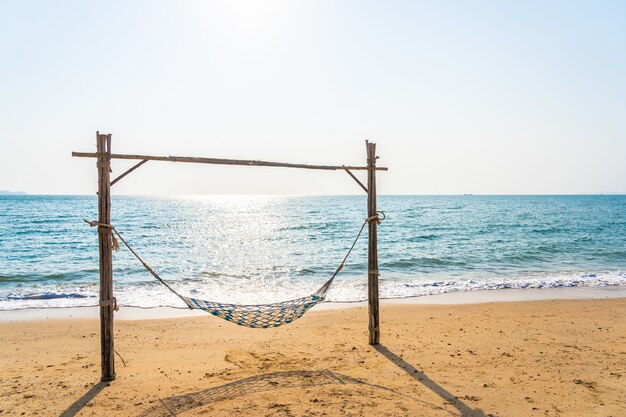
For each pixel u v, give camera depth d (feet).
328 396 17.70
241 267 63.82
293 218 173.88
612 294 42.96
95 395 18.12
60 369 21.50
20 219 153.99
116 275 56.24
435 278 53.78
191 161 20.22
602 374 20.31
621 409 16.58
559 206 287.07
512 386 18.86
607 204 328.08
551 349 24.29
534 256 71.92
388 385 18.94
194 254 77.82
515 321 31.07
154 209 259.80
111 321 19.79
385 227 125.70
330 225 135.33
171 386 19.08
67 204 293.23
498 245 85.81
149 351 24.61
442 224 135.03
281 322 21.59
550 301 38.86
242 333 28.32
